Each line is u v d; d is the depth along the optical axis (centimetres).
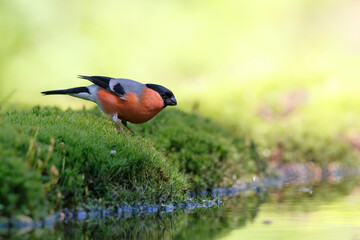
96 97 891
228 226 691
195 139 1116
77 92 902
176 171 888
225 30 2938
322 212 794
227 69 2623
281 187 1143
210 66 2742
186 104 1719
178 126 1145
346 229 662
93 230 652
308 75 2088
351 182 1229
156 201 808
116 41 2822
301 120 1625
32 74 2619
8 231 609
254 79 2100
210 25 2952
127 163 771
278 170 1362
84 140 760
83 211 704
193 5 3042
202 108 1645
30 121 818
